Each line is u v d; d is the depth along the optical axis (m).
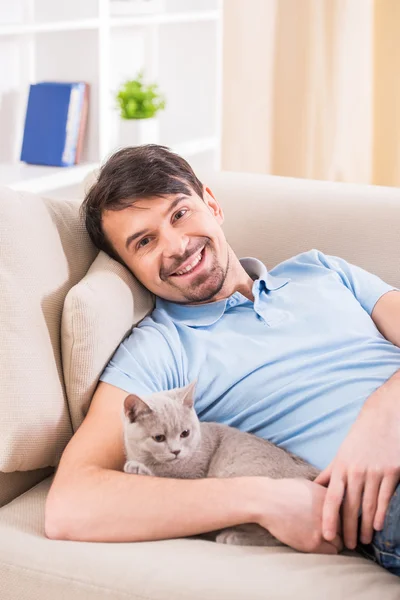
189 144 2.75
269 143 3.16
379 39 3.02
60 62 2.46
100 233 1.34
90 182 1.56
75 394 1.21
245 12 3.05
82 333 1.20
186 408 1.15
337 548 1.08
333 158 3.15
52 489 1.10
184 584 0.96
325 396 1.21
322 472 1.13
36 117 2.40
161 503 1.06
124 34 2.81
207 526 1.06
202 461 1.15
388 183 3.16
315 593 0.94
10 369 1.15
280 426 1.21
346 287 1.41
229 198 1.62
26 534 1.10
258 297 1.35
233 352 1.27
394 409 1.16
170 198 1.30
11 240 1.21
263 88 3.11
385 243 1.53
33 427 1.16
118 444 1.14
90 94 2.45
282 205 1.59
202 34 2.86
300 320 1.32
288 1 3.01
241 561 1.01
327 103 3.09
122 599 0.97
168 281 1.31
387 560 1.05
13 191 1.30
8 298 1.17
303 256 1.46
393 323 1.37
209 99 2.90
